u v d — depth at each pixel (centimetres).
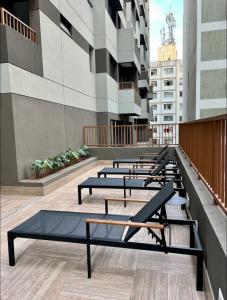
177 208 396
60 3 725
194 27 1199
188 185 356
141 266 242
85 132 941
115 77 1290
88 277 226
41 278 227
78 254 268
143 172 545
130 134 997
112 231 246
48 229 252
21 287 214
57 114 704
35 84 580
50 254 268
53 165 600
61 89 732
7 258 263
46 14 635
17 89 510
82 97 920
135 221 243
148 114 2181
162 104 4100
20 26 563
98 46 1071
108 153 919
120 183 451
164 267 240
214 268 175
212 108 1098
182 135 704
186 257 257
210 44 1076
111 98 1152
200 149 327
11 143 505
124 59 1293
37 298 200
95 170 802
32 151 567
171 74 4031
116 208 417
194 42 1198
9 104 494
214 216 198
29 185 506
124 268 239
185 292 204
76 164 735
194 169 393
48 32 647
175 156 766
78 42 877
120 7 1255
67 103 779
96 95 1093
